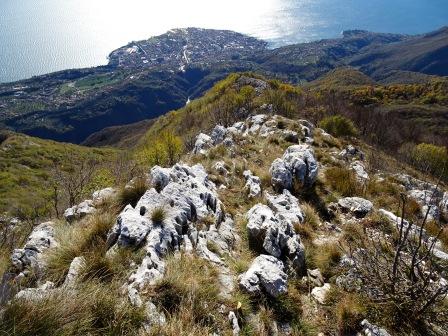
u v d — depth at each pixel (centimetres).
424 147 3011
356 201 1020
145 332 436
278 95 3347
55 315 402
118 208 786
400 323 562
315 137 1823
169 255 599
